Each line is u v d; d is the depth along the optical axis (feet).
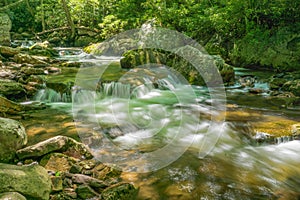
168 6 38.42
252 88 22.93
